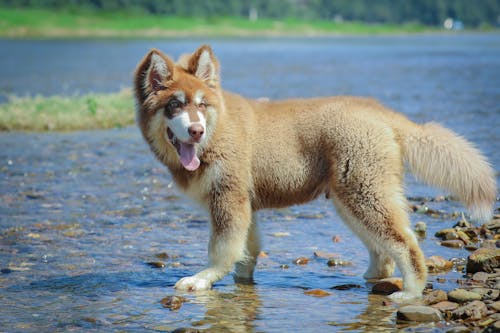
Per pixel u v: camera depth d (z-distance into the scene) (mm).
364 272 10055
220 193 9453
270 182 9656
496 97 30500
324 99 9781
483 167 9047
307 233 12062
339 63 54031
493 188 9055
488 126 22281
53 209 13742
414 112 25984
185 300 8914
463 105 27891
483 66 49969
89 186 15750
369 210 8945
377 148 8992
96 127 23750
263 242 10797
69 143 20969
